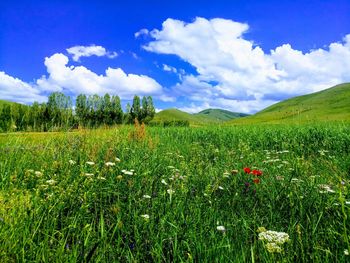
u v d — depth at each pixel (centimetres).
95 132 1048
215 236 348
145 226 368
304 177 600
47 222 343
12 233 311
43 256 282
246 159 877
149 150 889
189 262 296
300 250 326
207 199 483
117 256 317
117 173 589
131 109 8738
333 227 367
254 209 434
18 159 670
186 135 1656
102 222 327
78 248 311
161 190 505
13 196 424
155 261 306
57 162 626
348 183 506
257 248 323
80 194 448
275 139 1345
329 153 1063
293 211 420
